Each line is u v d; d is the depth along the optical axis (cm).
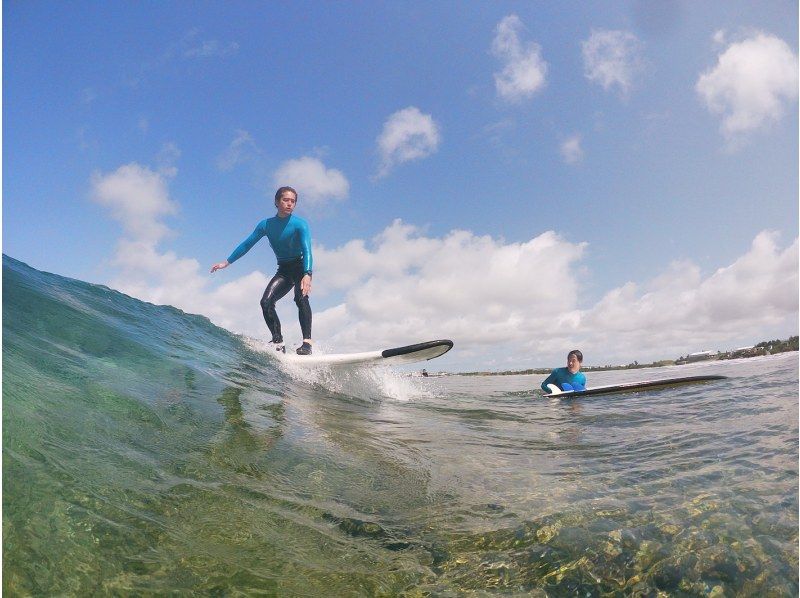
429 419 438
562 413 496
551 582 145
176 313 580
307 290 644
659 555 154
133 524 143
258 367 506
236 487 189
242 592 128
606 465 261
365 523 182
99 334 346
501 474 252
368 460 258
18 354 235
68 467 158
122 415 220
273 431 273
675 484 216
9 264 394
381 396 587
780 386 523
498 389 952
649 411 451
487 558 159
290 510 181
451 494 220
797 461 231
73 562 120
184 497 170
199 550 142
